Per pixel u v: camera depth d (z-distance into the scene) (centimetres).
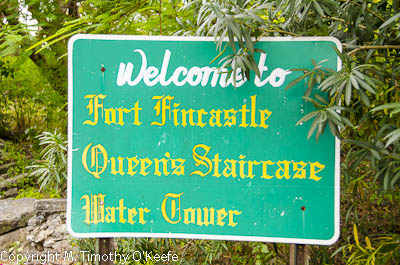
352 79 171
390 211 348
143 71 208
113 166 210
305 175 202
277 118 203
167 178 209
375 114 213
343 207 330
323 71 196
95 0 317
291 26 224
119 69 209
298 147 202
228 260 336
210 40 205
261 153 204
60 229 376
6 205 432
